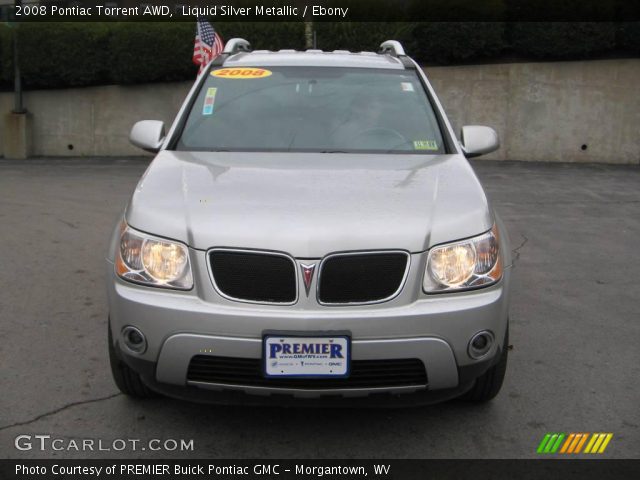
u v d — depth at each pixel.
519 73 13.99
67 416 3.53
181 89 14.81
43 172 12.36
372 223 3.02
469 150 4.34
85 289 5.48
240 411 3.62
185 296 2.98
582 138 14.13
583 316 5.10
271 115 4.27
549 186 10.99
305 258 2.93
